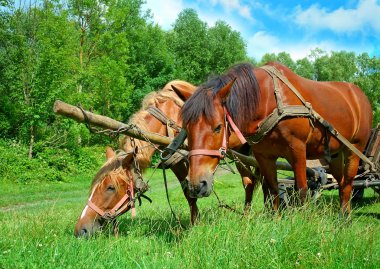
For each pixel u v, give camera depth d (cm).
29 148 1922
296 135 486
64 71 1911
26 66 1927
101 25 2391
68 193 1562
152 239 461
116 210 482
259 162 537
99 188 480
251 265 348
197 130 402
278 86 485
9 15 2066
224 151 415
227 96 425
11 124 2027
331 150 564
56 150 1995
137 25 3538
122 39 2469
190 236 411
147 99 571
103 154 2298
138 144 506
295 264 354
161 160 487
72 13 2350
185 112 409
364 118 625
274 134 484
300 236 395
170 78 3641
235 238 390
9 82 2111
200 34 4416
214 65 4497
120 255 377
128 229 561
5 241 408
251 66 481
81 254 366
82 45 2411
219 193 1353
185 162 560
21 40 1958
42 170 1823
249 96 449
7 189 1555
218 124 406
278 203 540
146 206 952
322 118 510
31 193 1529
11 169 1736
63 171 1952
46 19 2030
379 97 5119
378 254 390
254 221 433
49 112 1886
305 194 496
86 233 462
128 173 489
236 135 445
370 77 5222
